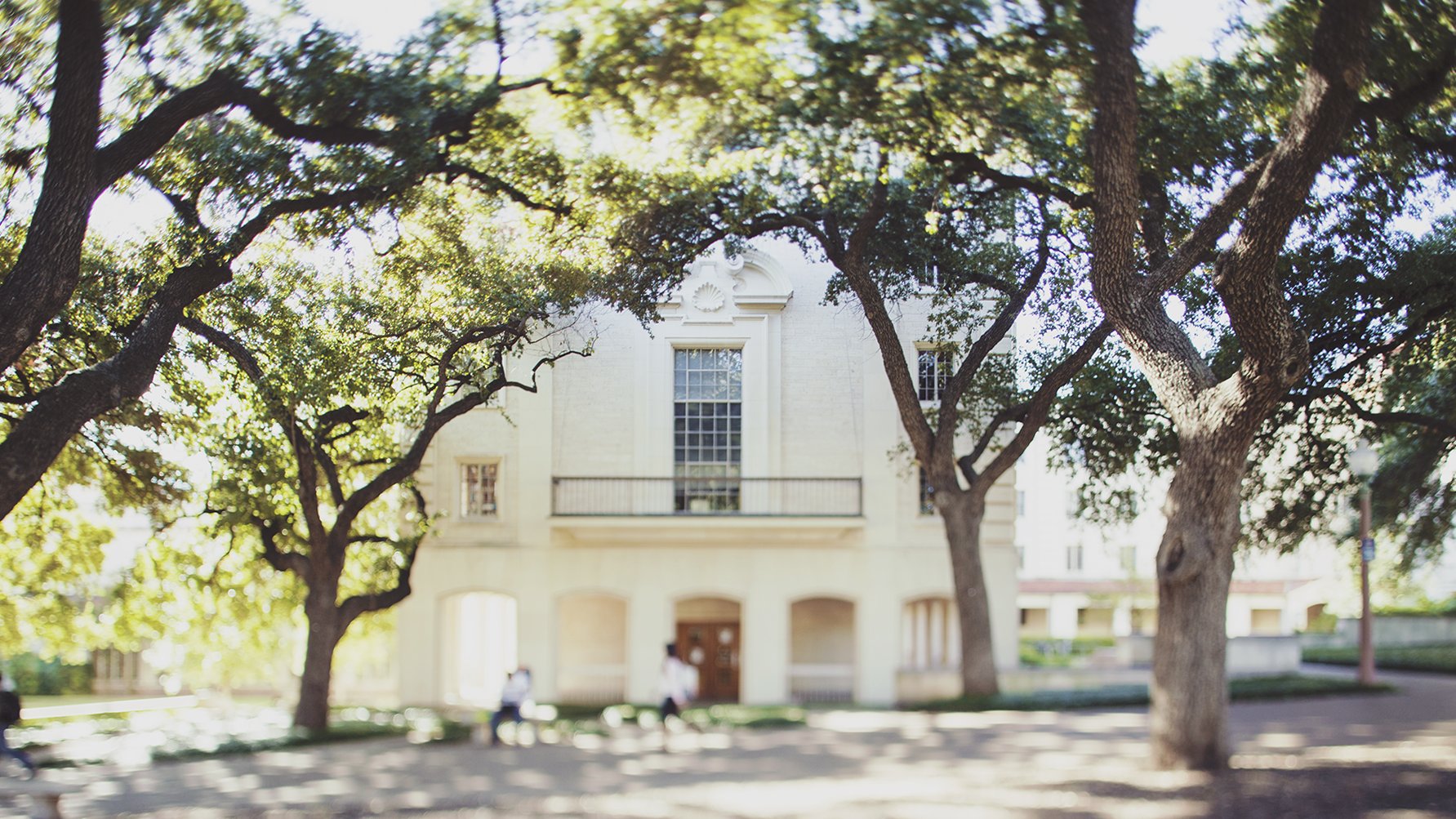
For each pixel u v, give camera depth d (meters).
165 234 17.94
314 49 15.30
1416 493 29.12
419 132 15.66
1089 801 11.00
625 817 11.86
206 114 15.59
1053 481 63.25
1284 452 25.50
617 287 20.61
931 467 22.84
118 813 13.59
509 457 29.66
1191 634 12.77
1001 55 15.02
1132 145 12.63
